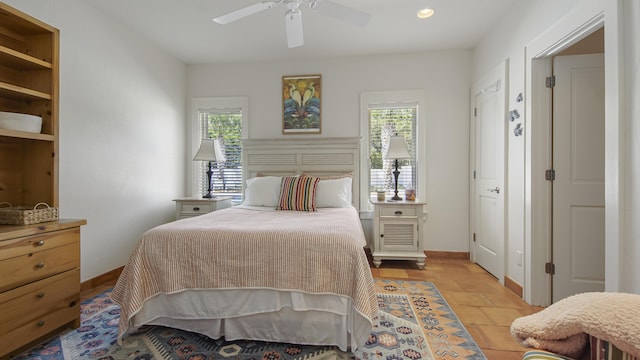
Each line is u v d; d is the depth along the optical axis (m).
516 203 2.42
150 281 1.71
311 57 3.62
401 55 3.51
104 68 2.62
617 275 1.41
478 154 3.18
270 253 1.65
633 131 1.36
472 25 2.84
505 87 2.57
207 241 1.71
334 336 1.62
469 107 3.40
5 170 1.85
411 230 3.14
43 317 1.63
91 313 2.04
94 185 2.53
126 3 2.47
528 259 2.24
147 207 3.17
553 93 2.15
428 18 2.71
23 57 1.69
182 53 3.51
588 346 0.79
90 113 2.49
